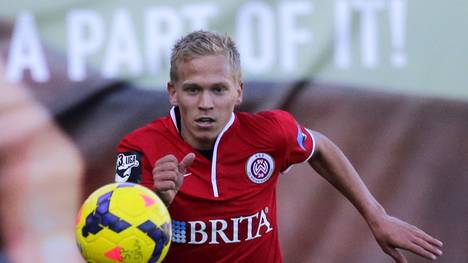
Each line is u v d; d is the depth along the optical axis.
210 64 11.27
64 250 17.42
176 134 11.95
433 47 17.67
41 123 17.25
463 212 18.02
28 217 17.30
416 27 17.66
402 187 17.92
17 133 17.19
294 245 18.08
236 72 11.61
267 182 12.34
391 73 17.69
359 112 17.69
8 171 17.19
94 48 17.34
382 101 17.70
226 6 17.50
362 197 12.97
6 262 17.27
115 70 17.41
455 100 17.75
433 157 17.88
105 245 10.20
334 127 17.67
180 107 11.60
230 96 11.48
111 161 17.44
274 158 12.35
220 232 12.12
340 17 17.59
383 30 17.62
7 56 17.12
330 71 17.64
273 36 17.55
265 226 12.39
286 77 17.58
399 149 17.83
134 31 17.41
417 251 12.28
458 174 17.91
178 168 10.69
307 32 17.58
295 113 17.59
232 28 17.52
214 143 11.99
